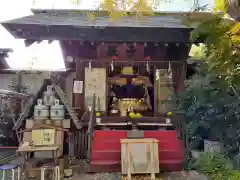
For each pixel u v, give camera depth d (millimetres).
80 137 8016
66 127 7008
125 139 6828
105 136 7430
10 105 9984
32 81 11578
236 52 1208
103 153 7000
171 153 7066
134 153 6398
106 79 9000
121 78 9758
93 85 8961
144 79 9586
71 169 6484
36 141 6027
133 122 8430
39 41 8500
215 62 1325
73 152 7520
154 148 6516
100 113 8766
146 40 8172
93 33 8125
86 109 8789
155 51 9281
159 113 8867
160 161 6891
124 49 9258
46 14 9742
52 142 6070
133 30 8023
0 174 6180
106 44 9094
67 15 9680
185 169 6754
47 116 6918
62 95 7461
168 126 8430
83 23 8117
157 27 7809
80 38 8141
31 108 7133
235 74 1319
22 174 5969
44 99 7020
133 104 9422
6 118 10047
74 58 9539
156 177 6301
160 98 8961
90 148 7012
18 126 6703
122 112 9273
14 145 10133
